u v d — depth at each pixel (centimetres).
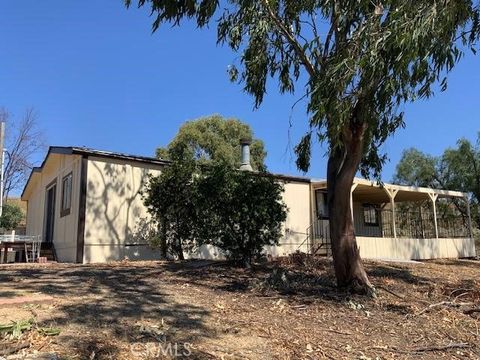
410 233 2405
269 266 1138
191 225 1202
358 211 2203
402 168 2984
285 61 927
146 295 765
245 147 1891
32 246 1535
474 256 2192
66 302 664
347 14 798
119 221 1347
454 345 654
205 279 956
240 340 586
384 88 696
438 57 729
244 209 1094
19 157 3519
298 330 655
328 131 736
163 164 1447
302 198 1839
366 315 757
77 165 1359
